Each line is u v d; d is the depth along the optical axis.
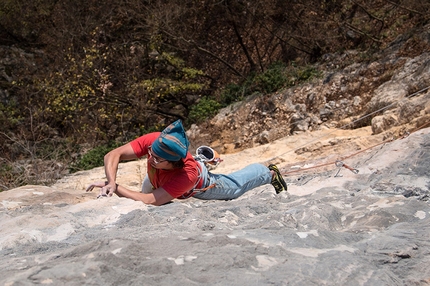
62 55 18.48
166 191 4.59
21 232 3.69
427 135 6.34
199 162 4.85
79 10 18.95
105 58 17.12
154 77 18.14
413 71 13.40
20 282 2.31
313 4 17.02
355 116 13.61
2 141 17.61
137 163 11.72
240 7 18.12
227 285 2.42
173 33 17.56
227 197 4.99
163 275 2.48
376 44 15.90
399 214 3.87
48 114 17.84
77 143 17.47
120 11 17.73
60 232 3.81
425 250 3.04
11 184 11.98
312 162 8.09
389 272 2.73
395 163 5.77
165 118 18.80
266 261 2.65
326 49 17.34
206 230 3.47
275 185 5.21
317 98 15.05
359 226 3.73
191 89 17.80
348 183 5.40
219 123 16.11
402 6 15.81
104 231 3.63
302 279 2.49
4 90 19.19
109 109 17.55
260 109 15.66
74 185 10.76
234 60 19.34
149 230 3.46
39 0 19.80
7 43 20.48
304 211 3.86
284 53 18.69
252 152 11.66
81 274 2.37
